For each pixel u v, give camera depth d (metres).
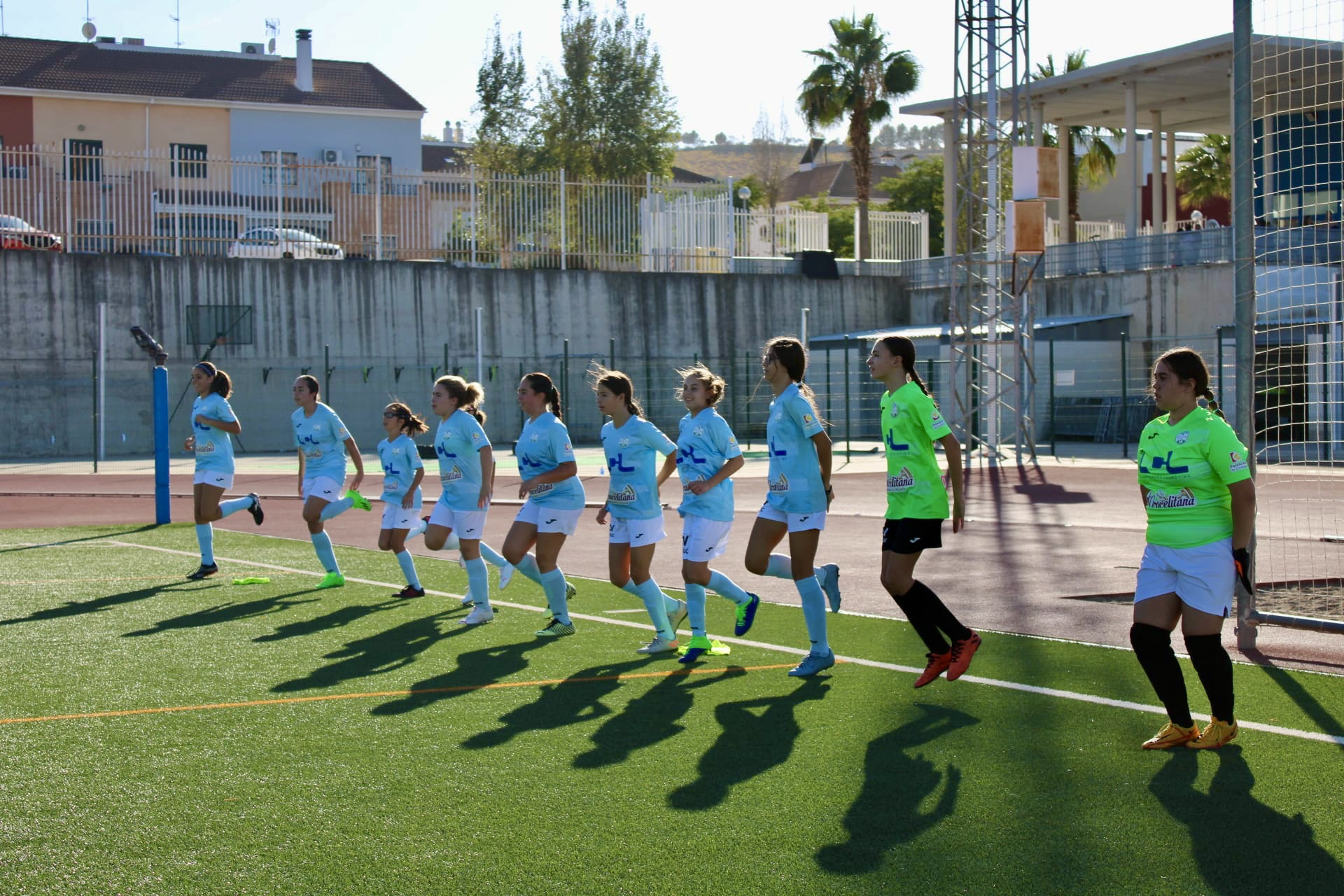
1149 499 5.14
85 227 29.53
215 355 29.97
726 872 3.80
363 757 5.02
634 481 7.07
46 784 4.68
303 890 3.69
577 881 3.74
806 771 4.81
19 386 28.44
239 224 31.08
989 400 22.48
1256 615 7.16
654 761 4.95
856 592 9.30
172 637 7.59
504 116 49.28
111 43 53.09
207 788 4.64
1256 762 4.88
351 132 50.88
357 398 31.28
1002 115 36.44
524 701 5.97
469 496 8.09
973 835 4.11
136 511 16.77
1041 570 10.30
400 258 32.28
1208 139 45.91
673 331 34.41
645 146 49.31
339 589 9.62
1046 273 33.16
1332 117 12.54
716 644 7.14
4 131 46.16
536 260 33.41
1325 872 3.79
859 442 31.22
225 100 48.66
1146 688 6.13
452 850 4.00
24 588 9.62
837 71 41.66
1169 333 29.44
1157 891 3.66
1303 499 15.42
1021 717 5.59
